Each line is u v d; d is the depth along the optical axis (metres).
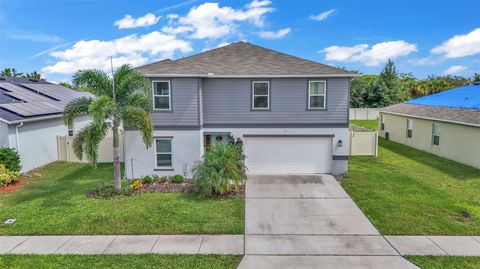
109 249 8.05
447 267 7.14
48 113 18.06
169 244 8.31
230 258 7.57
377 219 9.92
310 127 15.85
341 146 15.86
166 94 14.88
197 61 17.00
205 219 9.95
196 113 15.00
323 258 7.59
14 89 20.73
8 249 8.06
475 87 24.61
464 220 9.80
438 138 20.06
